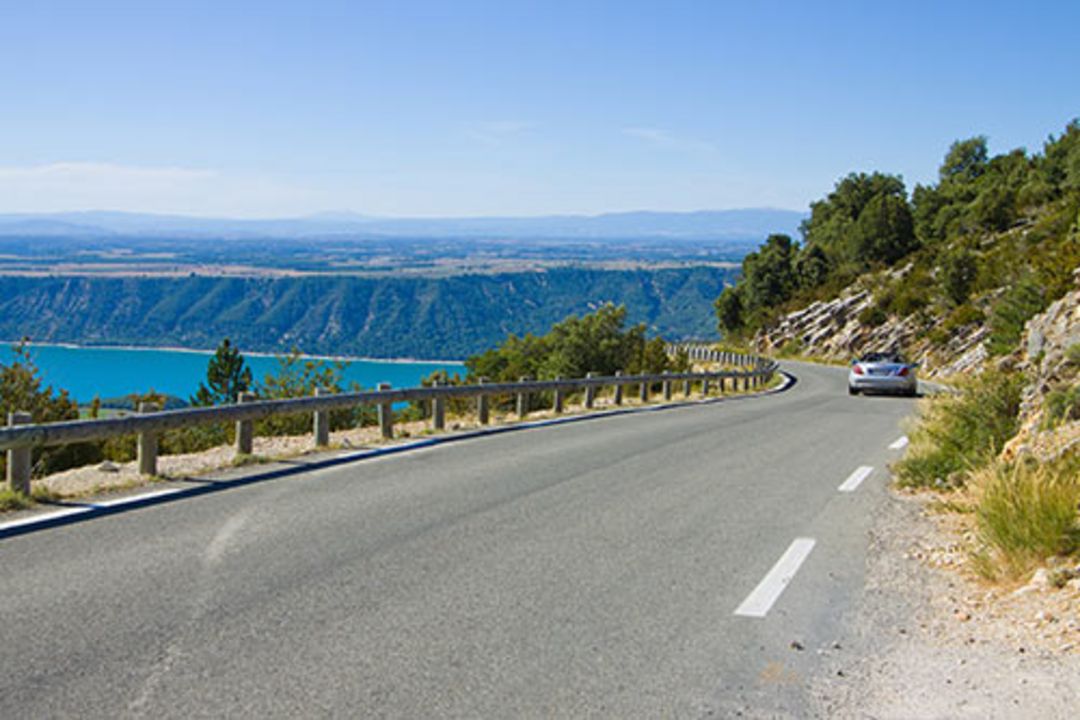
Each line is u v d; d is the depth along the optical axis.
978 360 46.62
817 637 5.50
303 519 8.70
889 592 6.50
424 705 4.38
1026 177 90.12
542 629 5.54
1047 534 6.80
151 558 7.13
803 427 18.50
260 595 6.16
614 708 4.39
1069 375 11.80
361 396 14.92
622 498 10.00
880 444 15.52
